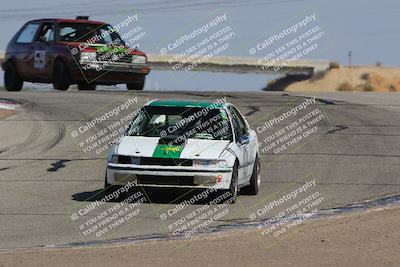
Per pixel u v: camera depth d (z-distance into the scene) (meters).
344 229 28.38
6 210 33.03
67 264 23.44
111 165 34.25
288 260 24.08
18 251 25.45
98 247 25.92
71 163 45.12
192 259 24.14
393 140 51.50
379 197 35.75
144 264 23.47
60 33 68.50
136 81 68.94
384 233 27.58
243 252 25.14
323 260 24.08
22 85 72.69
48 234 28.53
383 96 76.62
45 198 35.84
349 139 51.84
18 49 71.56
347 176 41.47
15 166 44.16
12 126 55.22
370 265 23.52
